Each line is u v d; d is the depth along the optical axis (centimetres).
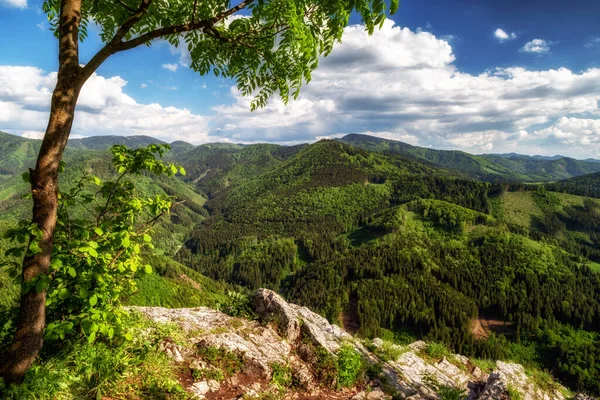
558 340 13825
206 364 686
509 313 15488
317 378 812
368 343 1132
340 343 1009
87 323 457
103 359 522
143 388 540
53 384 434
